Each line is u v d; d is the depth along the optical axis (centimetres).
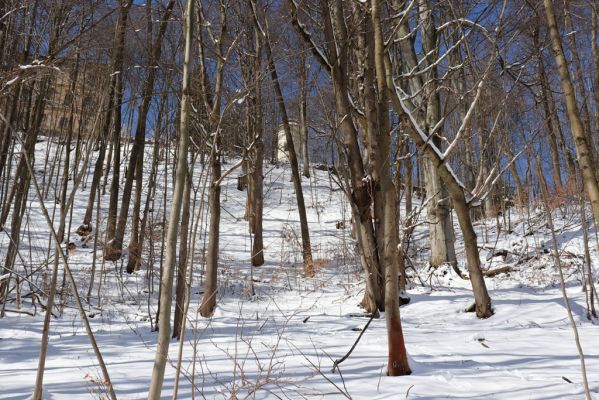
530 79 838
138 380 427
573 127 304
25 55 784
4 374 461
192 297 1057
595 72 1024
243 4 856
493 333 661
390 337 438
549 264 1164
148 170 2173
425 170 1217
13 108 938
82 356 557
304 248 1459
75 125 2172
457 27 758
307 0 859
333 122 852
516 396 358
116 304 994
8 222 1562
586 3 895
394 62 1087
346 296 1049
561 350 530
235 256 1535
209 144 855
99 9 570
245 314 916
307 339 635
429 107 1049
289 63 954
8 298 936
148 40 854
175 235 230
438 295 997
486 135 842
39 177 2152
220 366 480
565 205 1381
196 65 812
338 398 361
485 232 1680
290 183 2550
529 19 689
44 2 698
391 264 445
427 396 360
